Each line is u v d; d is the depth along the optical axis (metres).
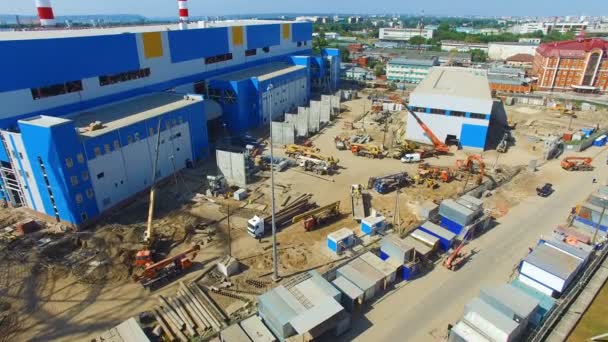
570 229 39.00
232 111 69.12
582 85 113.56
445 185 50.62
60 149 36.59
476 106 61.38
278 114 80.12
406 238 36.53
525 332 27.19
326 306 26.36
